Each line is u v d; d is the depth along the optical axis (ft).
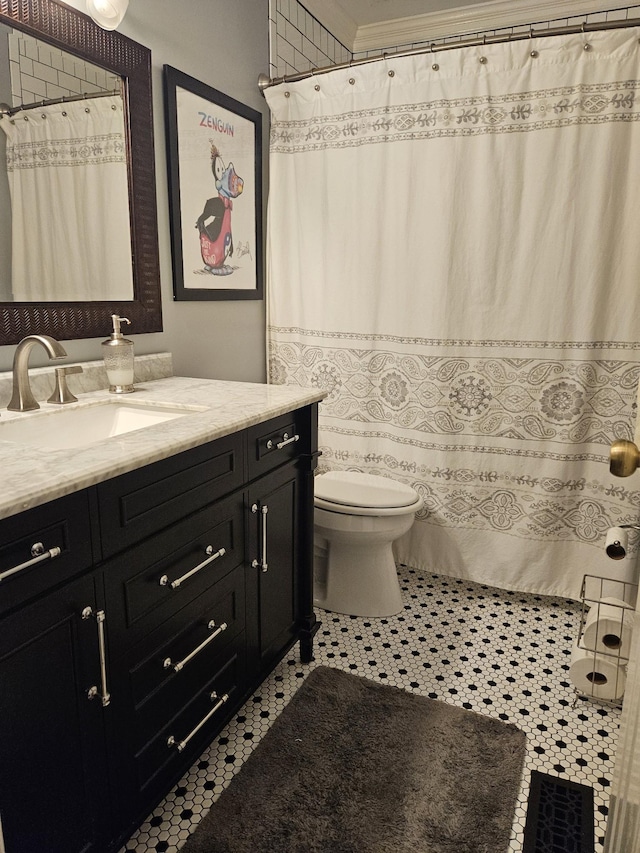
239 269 7.33
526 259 6.50
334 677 5.75
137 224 5.65
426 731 5.03
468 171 6.55
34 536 2.81
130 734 3.64
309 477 5.58
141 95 5.51
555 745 4.91
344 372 7.72
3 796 2.80
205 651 4.33
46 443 4.38
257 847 3.95
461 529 7.39
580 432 6.64
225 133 6.76
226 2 6.57
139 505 3.49
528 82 6.13
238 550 4.63
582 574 6.94
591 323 6.36
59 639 3.02
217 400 4.97
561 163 6.18
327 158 7.24
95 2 4.67
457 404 7.11
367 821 4.15
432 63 6.42
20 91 4.41
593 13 8.09
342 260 7.40
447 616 6.91
